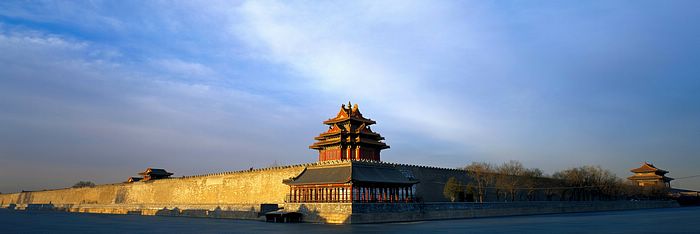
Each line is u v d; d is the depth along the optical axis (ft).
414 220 344.69
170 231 261.65
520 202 451.12
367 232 232.53
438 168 452.76
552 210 481.87
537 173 557.74
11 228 298.35
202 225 313.32
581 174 577.02
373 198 341.21
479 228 259.19
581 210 515.91
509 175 494.18
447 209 379.76
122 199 631.97
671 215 392.27
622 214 426.10
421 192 425.28
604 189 595.06
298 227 277.64
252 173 465.47
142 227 299.38
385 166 380.37
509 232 231.50
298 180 361.92
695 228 247.91
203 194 518.37
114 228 292.40
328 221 319.47
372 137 437.99
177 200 549.95
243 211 422.82
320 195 341.00
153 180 591.78
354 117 424.87
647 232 226.79
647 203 622.95
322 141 431.02
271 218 347.77
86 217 471.62
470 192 441.27
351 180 319.68
